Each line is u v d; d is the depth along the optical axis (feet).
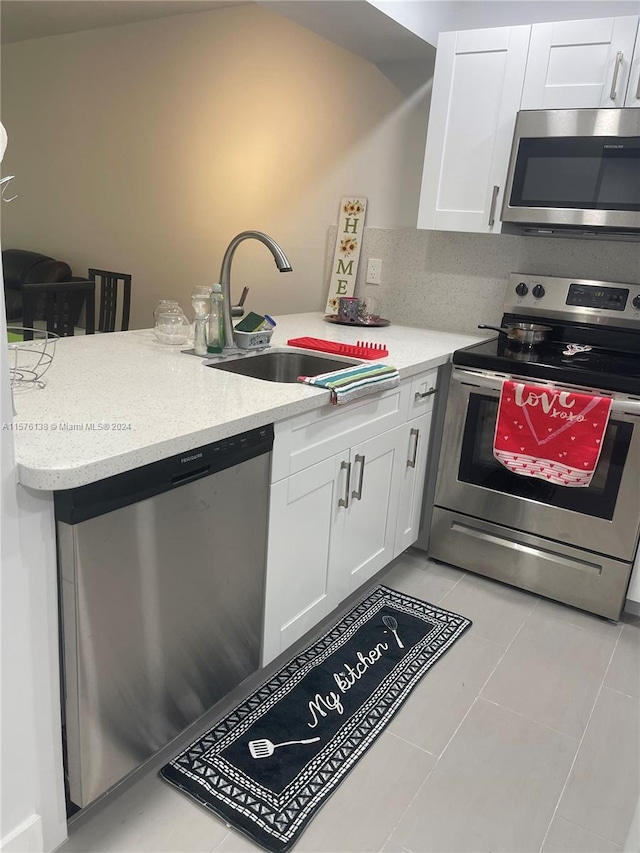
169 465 4.37
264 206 11.44
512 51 7.80
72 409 4.70
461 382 8.06
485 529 8.45
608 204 7.41
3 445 3.49
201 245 12.49
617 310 8.38
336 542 6.77
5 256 14.98
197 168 12.17
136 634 4.50
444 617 7.71
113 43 12.81
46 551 3.88
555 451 7.41
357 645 7.09
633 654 7.26
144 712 4.76
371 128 10.01
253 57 11.02
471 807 5.17
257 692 6.30
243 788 5.20
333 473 6.37
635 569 7.60
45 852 4.43
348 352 7.38
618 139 7.21
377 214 10.24
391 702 6.26
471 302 9.67
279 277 11.51
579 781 5.49
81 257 14.62
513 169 7.89
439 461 8.61
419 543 9.23
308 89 10.52
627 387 7.04
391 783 5.36
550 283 8.79
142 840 4.74
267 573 5.72
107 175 13.65
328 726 5.91
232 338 6.98
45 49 13.89
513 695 6.48
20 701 3.95
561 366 7.45
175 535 4.59
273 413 5.12
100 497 3.93
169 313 7.23
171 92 12.19
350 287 10.53
